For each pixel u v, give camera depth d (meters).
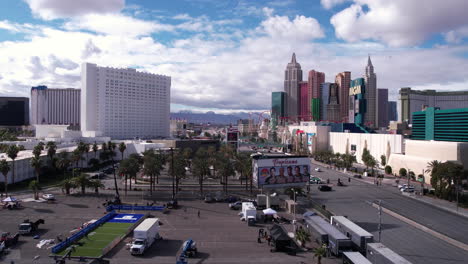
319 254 60.00
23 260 61.44
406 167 175.38
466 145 151.62
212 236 77.12
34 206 103.19
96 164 189.38
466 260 64.00
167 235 77.62
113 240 69.88
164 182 148.38
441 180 118.38
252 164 113.50
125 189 123.25
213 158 153.12
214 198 114.25
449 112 199.25
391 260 54.03
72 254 64.38
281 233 69.88
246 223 87.88
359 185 151.50
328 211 96.69
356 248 66.75
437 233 79.31
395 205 110.06
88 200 112.44
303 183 106.56
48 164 162.12
